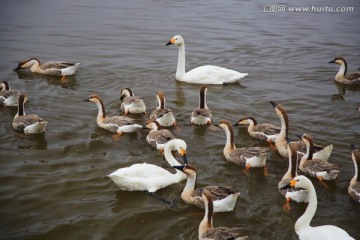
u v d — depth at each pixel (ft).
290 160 44.14
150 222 39.63
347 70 84.48
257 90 72.64
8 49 90.07
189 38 102.47
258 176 47.24
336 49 97.60
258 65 85.76
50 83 73.00
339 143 54.44
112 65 82.64
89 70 79.51
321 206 42.27
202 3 143.54
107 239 37.22
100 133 56.39
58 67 75.82
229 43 99.50
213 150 52.65
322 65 86.63
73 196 42.88
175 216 40.57
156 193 44.16
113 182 45.47
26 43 94.17
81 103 65.36
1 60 83.61
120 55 88.63
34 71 77.82
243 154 48.29
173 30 108.68
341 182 46.32
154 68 82.17
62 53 88.74
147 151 52.37
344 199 43.45
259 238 37.50
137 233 38.11
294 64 86.89
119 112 63.00
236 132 57.77
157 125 55.21
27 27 106.01
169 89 72.64
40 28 105.60
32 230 37.96
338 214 41.09
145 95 69.41
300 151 49.85
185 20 119.14
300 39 104.68
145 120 60.70
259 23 118.83
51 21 112.47
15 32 101.65
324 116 62.80
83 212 40.60
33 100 65.77
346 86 75.97
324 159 48.24
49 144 52.90
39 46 92.58
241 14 129.08
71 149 51.85
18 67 77.87
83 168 47.80
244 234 37.93
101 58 86.38
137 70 80.69
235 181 46.21
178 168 42.45
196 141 54.70
